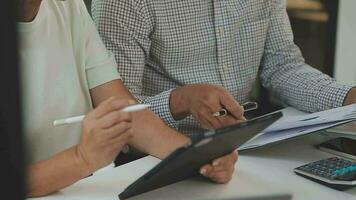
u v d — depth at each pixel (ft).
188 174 3.05
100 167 2.96
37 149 3.49
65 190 2.99
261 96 5.58
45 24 3.56
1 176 1.39
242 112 3.80
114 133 2.79
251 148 3.64
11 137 1.39
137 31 4.61
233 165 3.18
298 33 8.80
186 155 2.51
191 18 4.78
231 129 2.51
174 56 4.89
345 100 4.54
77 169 2.92
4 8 1.28
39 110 3.51
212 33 4.90
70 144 3.68
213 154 2.86
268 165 3.45
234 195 2.91
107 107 2.84
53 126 3.59
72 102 3.75
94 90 4.00
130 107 2.82
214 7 4.85
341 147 3.73
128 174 3.25
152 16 4.64
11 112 1.38
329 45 9.06
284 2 5.52
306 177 3.21
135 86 4.71
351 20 9.14
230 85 5.09
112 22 4.57
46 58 3.55
